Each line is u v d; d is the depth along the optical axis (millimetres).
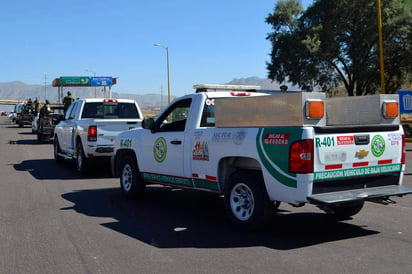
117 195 9500
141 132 8617
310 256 5320
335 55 40938
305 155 5570
